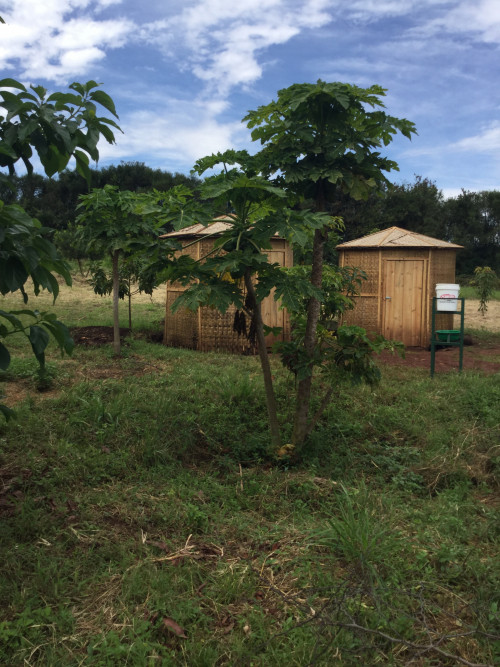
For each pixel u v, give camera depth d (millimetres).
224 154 4645
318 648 2469
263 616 2734
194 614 2740
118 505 3959
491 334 13359
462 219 35562
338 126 4730
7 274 2553
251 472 4891
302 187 4992
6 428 5035
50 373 6730
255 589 3020
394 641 2422
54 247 2697
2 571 3047
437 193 35469
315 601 2867
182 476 4629
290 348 5172
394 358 10086
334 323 5227
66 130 2686
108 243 8016
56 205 28688
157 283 5074
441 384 7555
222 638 2602
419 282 11734
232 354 9766
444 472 4781
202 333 10062
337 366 4988
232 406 6355
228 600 2906
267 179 4887
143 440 5129
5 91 2721
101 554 3307
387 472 4941
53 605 2807
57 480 4211
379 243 11797
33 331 2723
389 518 3824
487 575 3082
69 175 28969
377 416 6164
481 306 16141
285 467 5035
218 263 4430
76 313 14656
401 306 11797
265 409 6395
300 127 4621
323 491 4418
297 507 4195
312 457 5242
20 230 2539
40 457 4613
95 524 3656
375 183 4859
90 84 2846
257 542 3572
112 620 2717
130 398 6125
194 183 30219
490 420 5914
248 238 4617
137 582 2953
